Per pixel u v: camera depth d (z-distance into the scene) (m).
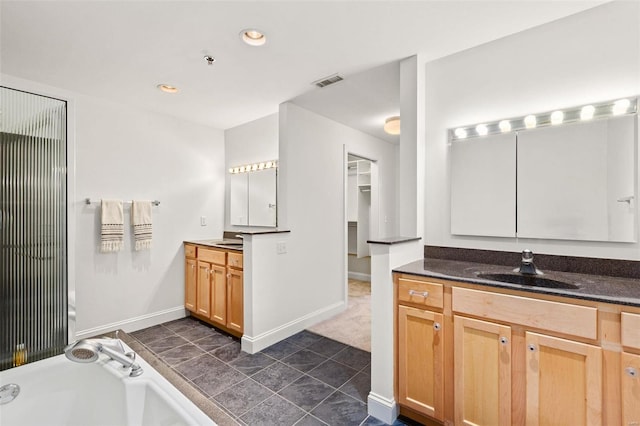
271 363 2.43
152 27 1.80
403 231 2.21
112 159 2.99
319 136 3.37
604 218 1.67
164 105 3.08
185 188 3.58
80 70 2.33
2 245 1.83
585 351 1.26
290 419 1.76
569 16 1.77
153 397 1.40
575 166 1.75
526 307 1.39
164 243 3.38
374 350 1.83
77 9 1.63
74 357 1.45
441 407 1.62
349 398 1.96
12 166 1.86
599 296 1.25
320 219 3.40
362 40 1.95
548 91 1.83
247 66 2.28
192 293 3.45
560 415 1.31
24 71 2.34
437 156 2.22
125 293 3.06
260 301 2.71
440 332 1.62
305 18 1.72
